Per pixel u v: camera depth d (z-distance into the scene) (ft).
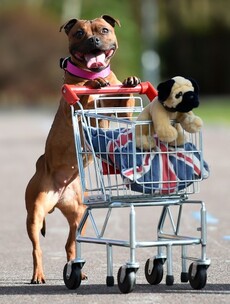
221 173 89.51
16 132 155.84
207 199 71.97
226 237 54.75
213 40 331.57
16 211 67.21
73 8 325.62
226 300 37.50
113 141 39.17
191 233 56.44
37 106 285.64
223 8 323.98
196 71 334.24
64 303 37.50
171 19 324.80
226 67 333.62
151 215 65.10
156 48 316.40
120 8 320.91
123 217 64.13
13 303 37.86
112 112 42.45
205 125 164.14
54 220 63.98
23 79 310.24
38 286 41.73
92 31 44.75
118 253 50.60
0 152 115.96
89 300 37.93
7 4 329.52
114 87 41.63
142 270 45.29
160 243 39.09
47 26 313.94
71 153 44.27
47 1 333.83
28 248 52.54
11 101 309.01
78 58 45.11
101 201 39.55
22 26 311.27
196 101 38.22
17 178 87.51
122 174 38.22
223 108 229.66
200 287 39.75
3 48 309.63
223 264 46.16
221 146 120.06
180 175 38.99
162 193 39.32
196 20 323.98
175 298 37.96
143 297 38.27
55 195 44.68
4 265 47.39
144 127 38.91
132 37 312.29
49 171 44.37
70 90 40.60
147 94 42.39
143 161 38.65
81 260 40.63
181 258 43.98
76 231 41.22
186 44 330.95
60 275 44.50
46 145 44.96
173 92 38.04
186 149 39.40
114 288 40.50
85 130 40.19
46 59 310.65
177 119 39.24
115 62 306.55
